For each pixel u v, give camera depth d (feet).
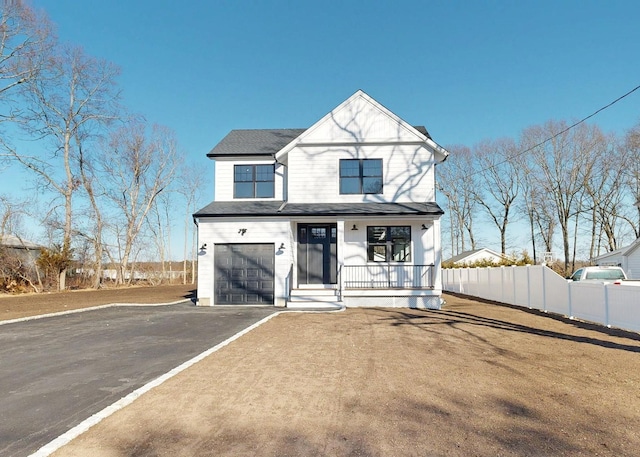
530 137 139.74
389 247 54.24
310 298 51.31
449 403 15.90
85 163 116.67
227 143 63.21
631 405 15.72
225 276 53.93
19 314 45.37
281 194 58.90
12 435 13.26
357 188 55.57
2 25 86.02
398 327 34.50
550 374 19.97
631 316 32.81
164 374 20.22
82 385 18.75
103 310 50.14
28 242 110.32
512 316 42.22
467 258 136.98
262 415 14.73
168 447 12.23
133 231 137.18
